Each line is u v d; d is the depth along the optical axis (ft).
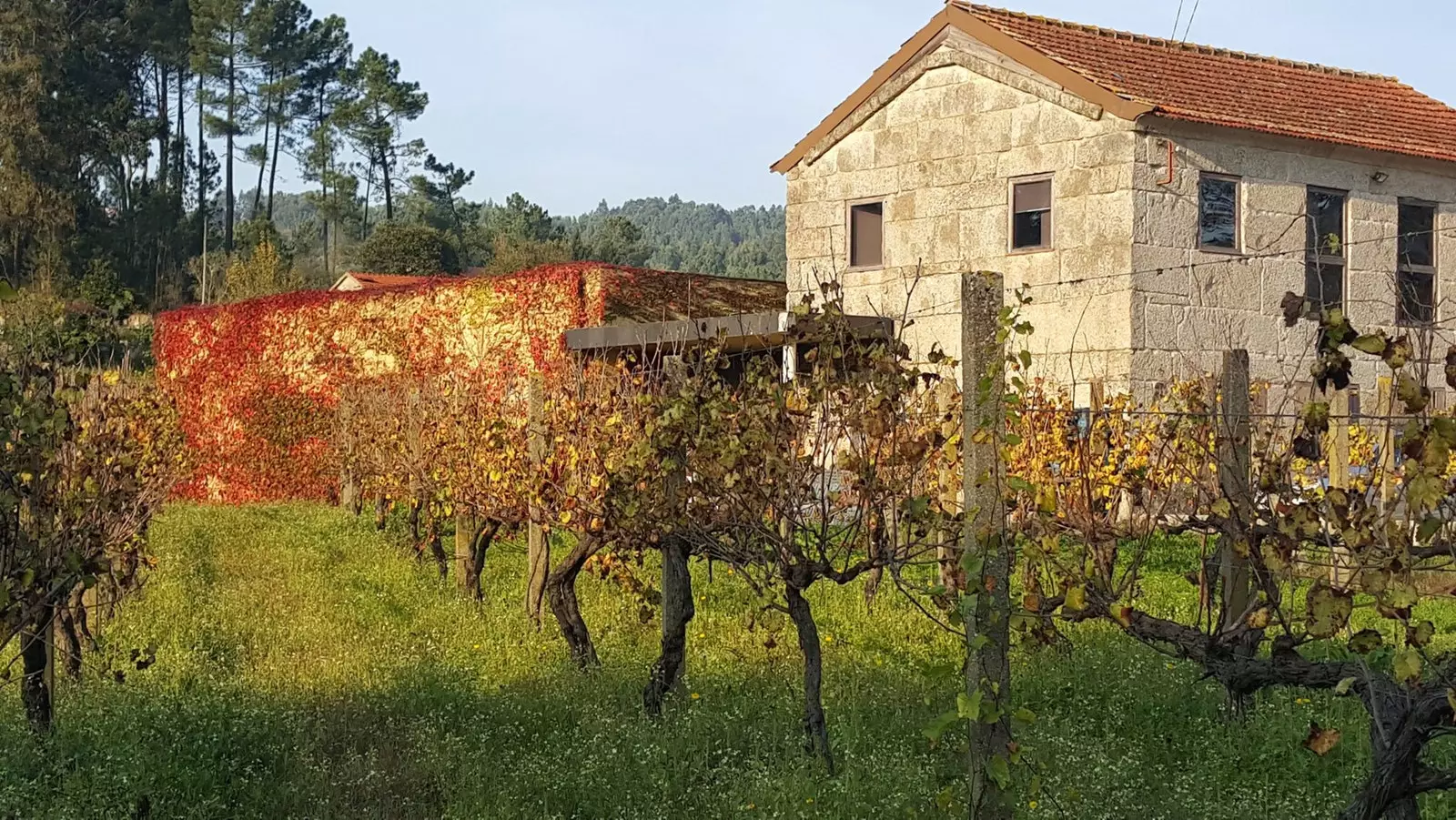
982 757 17.57
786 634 32.63
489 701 27.48
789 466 23.15
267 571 47.16
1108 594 21.39
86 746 23.86
